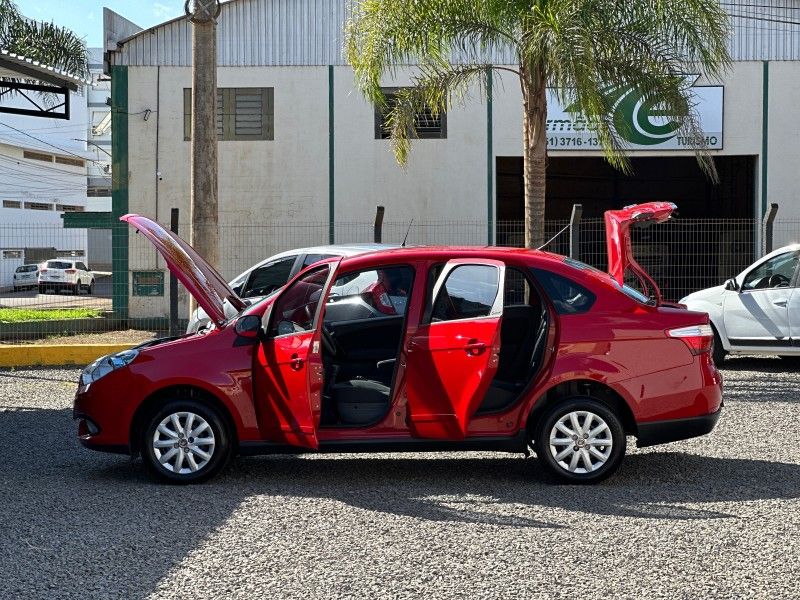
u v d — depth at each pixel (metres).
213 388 7.46
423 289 7.38
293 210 22.67
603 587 5.09
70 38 18.30
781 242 22.38
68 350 15.35
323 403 7.64
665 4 13.97
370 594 5.01
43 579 5.28
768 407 10.91
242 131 22.67
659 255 20.25
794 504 6.78
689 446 8.85
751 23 22.23
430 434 7.30
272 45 22.58
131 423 7.57
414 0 14.52
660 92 14.46
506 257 7.44
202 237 14.46
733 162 26.78
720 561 5.51
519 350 7.74
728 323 13.86
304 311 7.61
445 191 22.56
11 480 7.76
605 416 7.33
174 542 5.97
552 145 22.22
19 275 40.56
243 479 7.74
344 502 6.96
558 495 7.11
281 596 4.99
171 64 22.59
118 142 22.62
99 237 70.75
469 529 6.22
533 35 13.69
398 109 16.06
